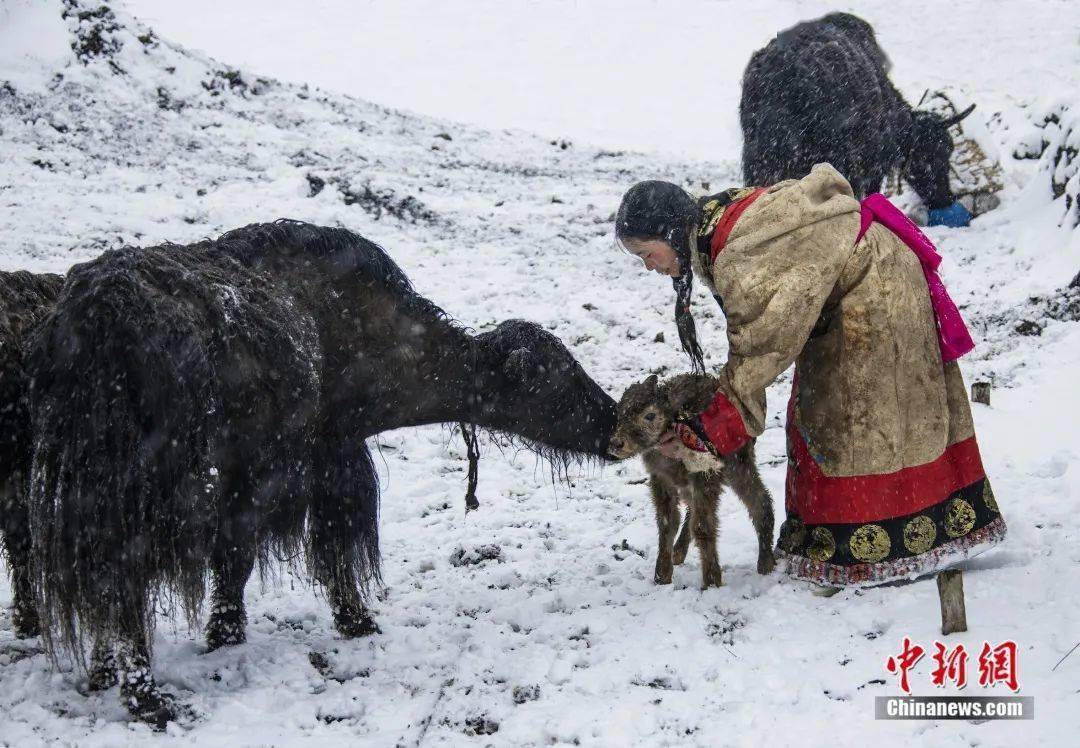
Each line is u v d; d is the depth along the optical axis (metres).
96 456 4.32
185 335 4.51
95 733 4.38
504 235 12.73
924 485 4.66
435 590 6.13
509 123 27.55
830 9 36.62
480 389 5.74
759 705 4.39
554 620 5.51
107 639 4.58
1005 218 11.86
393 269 5.57
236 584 5.25
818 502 4.81
